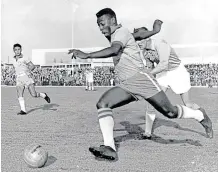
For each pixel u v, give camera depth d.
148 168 3.01
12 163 3.16
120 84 3.27
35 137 4.38
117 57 3.22
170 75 4.23
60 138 4.33
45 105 8.62
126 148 3.75
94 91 15.25
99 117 3.15
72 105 8.58
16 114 6.77
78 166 3.07
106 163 3.17
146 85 3.21
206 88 17.69
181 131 4.79
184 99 4.29
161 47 3.98
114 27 3.21
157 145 3.91
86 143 4.05
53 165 3.10
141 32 3.68
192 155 3.46
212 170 2.97
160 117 6.18
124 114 6.78
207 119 3.84
